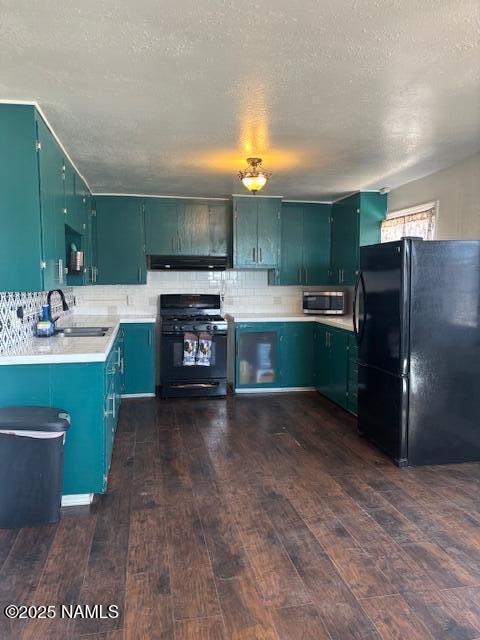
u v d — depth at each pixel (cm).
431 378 315
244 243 519
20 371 251
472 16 163
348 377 437
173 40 178
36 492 238
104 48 184
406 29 172
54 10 157
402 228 446
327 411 452
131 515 252
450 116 263
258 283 566
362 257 365
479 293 318
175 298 538
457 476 302
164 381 496
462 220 363
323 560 211
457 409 320
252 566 206
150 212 510
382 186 457
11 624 172
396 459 319
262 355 521
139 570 203
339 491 280
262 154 341
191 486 287
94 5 155
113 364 346
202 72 205
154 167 378
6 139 236
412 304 310
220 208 526
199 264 522
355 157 351
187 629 169
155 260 511
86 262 452
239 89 224
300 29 171
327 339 489
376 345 345
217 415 439
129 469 312
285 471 310
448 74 209
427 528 238
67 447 258
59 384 255
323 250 554
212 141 308
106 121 265
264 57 193
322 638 165
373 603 183
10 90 223
